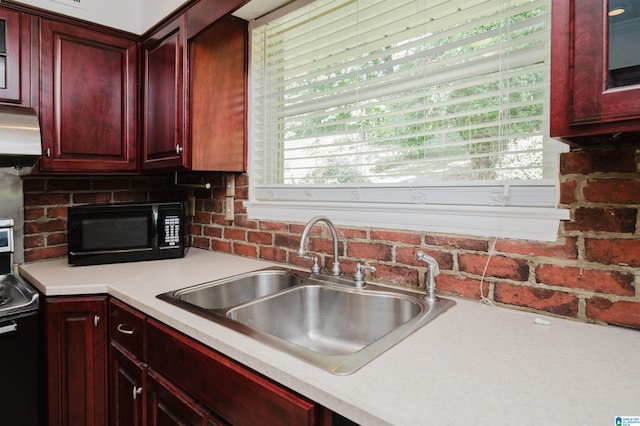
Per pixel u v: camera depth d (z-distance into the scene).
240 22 1.84
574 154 0.97
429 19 1.26
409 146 1.33
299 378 0.71
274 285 1.59
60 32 1.73
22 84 1.63
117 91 1.91
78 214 1.71
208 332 0.93
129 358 1.28
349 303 1.29
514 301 1.08
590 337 0.88
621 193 0.91
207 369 0.93
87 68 1.81
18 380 1.41
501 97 1.12
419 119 1.29
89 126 1.82
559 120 0.71
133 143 1.97
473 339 0.87
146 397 1.18
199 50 1.69
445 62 1.22
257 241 1.84
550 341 0.86
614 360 0.76
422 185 1.28
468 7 1.17
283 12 1.69
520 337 0.88
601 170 0.93
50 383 1.45
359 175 1.47
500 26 1.09
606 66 0.65
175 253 1.87
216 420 0.91
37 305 1.44
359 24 1.44
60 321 1.43
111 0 1.87
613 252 0.92
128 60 1.94
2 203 1.82
